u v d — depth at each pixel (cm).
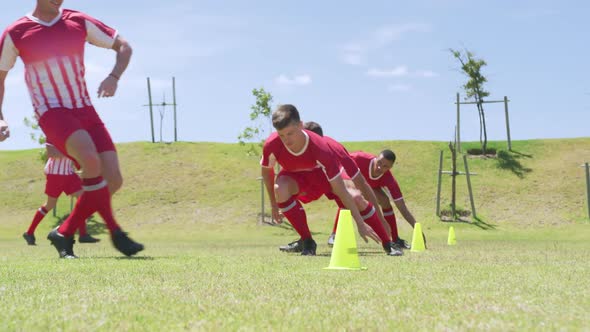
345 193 694
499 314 274
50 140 621
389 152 1000
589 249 990
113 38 652
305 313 277
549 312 279
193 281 418
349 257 533
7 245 1581
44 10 629
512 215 2656
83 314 275
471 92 3197
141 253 864
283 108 730
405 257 724
